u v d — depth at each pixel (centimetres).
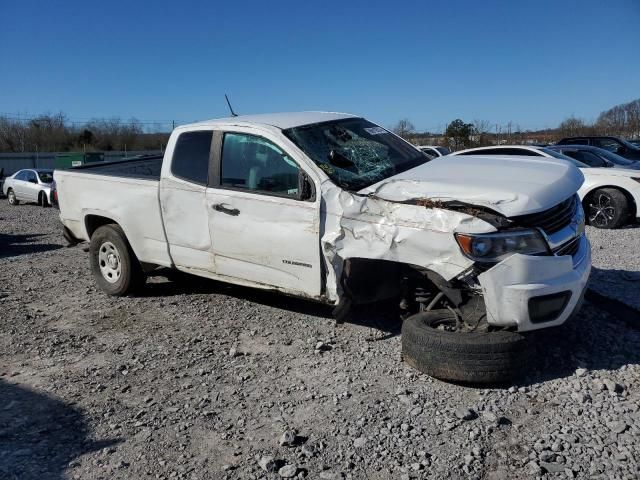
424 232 399
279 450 335
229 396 404
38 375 451
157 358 475
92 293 680
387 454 325
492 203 383
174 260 579
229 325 543
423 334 400
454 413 362
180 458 331
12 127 5572
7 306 637
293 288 484
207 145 541
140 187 593
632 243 884
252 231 497
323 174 457
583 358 430
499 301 379
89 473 321
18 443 353
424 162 540
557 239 397
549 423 348
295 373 434
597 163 1155
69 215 691
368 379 416
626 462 307
